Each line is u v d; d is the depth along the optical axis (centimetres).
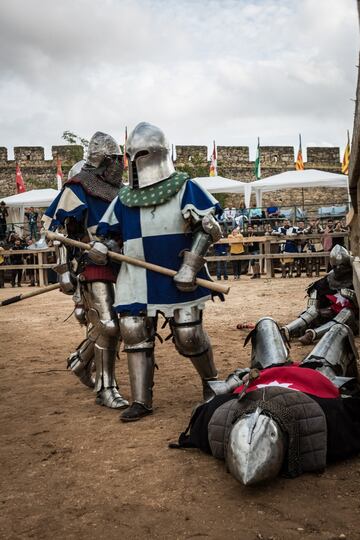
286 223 2183
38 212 2873
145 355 503
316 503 329
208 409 402
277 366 423
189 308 500
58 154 3741
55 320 1162
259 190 2586
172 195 504
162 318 1144
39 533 311
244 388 376
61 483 373
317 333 651
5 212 2553
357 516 313
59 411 528
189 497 343
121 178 588
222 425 379
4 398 581
